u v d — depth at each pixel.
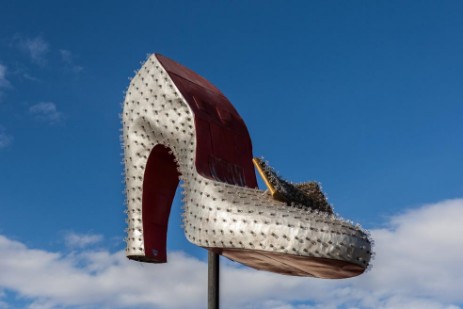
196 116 17.05
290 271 16.31
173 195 18.69
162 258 18.31
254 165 16.66
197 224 15.55
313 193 16.78
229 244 15.02
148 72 18.08
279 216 14.64
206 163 16.70
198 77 18.91
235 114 18.61
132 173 18.12
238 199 15.24
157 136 17.67
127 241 18.28
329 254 14.33
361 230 14.79
